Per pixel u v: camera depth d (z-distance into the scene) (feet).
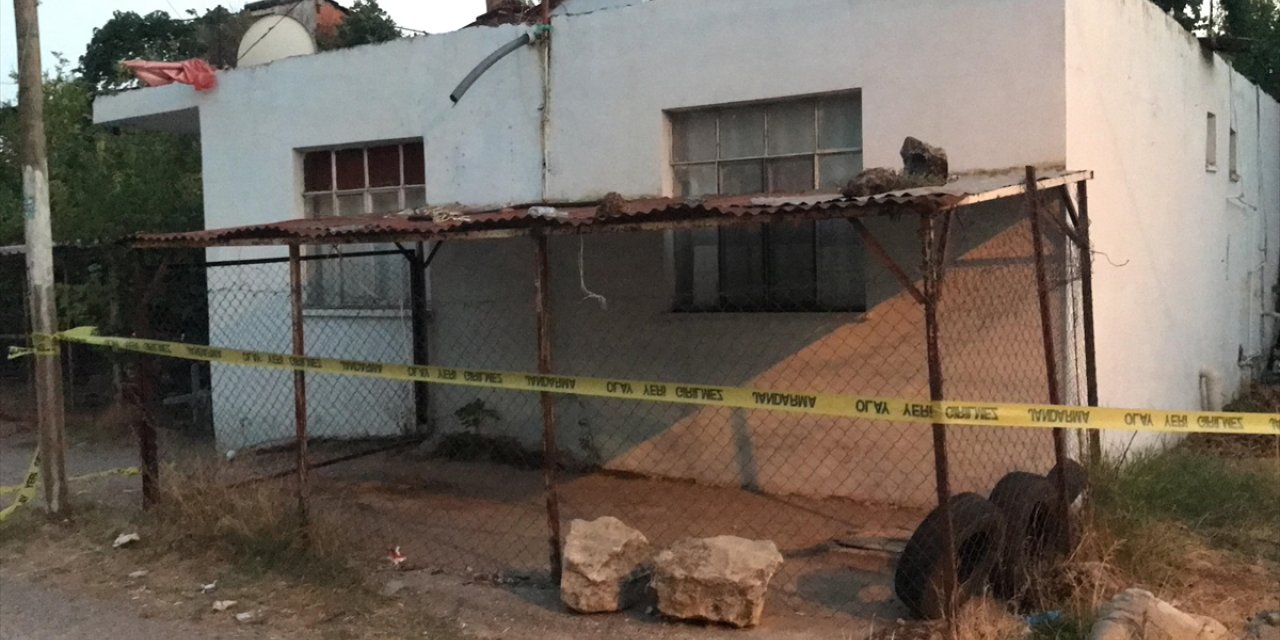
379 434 32.17
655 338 27.14
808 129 25.50
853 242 24.77
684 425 26.94
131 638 16.98
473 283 30.19
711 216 16.24
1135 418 15.42
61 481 23.65
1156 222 28.94
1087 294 21.27
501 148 29.48
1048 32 22.07
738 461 26.17
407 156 31.89
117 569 20.38
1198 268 33.68
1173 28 30.76
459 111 30.12
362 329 32.40
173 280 38.63
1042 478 18.69
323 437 33.12
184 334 39.11
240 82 33.99
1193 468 23.35
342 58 32.09
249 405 34.63
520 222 18.06
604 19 27.66
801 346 25.09
